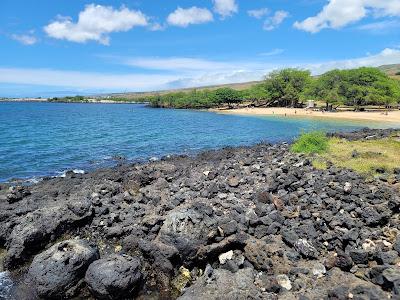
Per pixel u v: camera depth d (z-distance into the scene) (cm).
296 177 2011
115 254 1169
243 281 1056
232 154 3453
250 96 15450
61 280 1077
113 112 14450
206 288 1041
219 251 1227
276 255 1200
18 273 1234
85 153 3931
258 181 2102
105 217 1554
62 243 1177
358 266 1104
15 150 3978
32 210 1655
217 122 8762
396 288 915
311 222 1384
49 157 3631
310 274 1091
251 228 1375
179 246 1199
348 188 1658
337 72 12231
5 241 1418
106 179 2403
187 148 4462
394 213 1423
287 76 14475
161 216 1443
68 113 13450
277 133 6272
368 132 4912
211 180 2239
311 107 12800
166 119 9975
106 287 1045
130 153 4003
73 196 1939
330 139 3647
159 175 2378
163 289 1141
